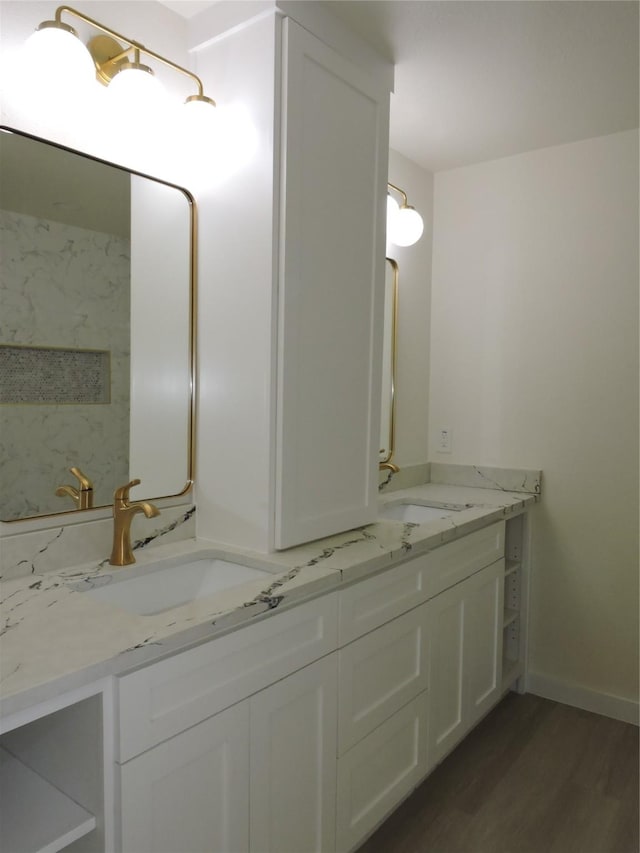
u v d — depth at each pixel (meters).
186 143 1.69
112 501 1.61
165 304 1.71
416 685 1.87
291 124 1.60
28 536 1.43
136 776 1.07
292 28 1.60
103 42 1.53
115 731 1.05
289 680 1.39
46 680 0.92
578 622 2.59
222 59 1.69
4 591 1.33
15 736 1.26
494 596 2.36
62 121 1.46
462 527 2.04
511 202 2.69
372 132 1.91
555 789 2.03
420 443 2.88
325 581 1.46
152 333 1.68
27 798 1.13
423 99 2.18
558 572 2.63
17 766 1.23
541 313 2.63
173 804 1.14
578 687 2.59
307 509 1.73
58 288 1.47
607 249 2.47
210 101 1.62
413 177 2.75
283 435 1.63
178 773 1.15
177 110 1.73
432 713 1.97
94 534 1.56
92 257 1.54
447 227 2.87
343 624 1.55
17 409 1.41
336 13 1.72
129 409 1.64
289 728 1.40
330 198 1.75
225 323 1.71
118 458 1.62
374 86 1.90
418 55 1.91
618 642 2.50
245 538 1.70
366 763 1.66
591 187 2.50
